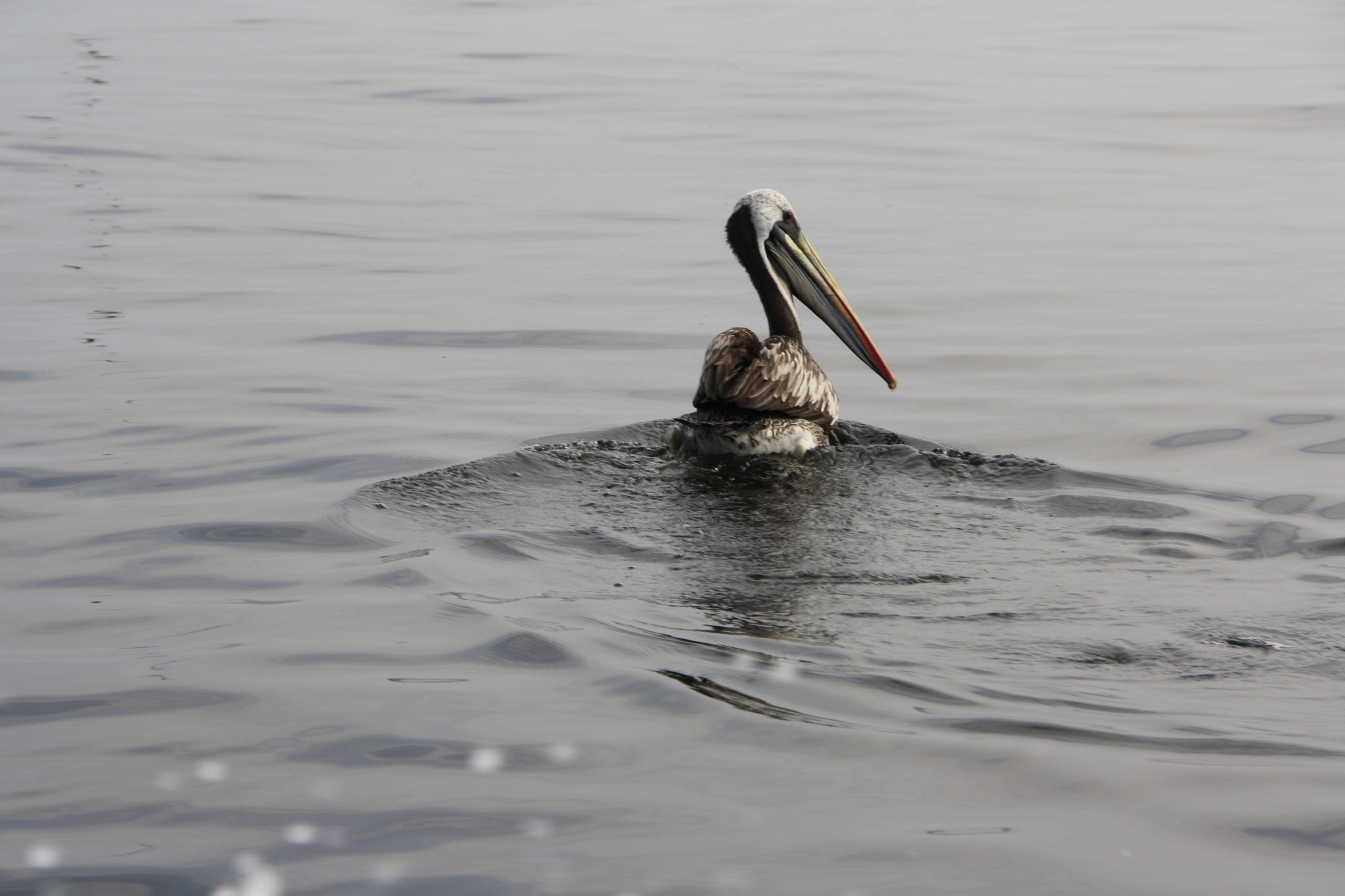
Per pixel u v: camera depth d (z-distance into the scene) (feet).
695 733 23.03
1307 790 20.95
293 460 40.81
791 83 126.41
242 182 88.43
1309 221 77.20
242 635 27.43
